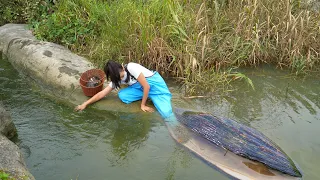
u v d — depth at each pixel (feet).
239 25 11.75
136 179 6.95
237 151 7.36
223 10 12.78
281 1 12.39
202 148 7.68
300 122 8.78
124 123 8.77
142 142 8.07
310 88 10.59
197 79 10.32
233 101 9.78
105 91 9.30
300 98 10.02
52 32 12.48
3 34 12.96
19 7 14.29
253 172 6.93
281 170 6.87
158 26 11.44
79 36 12.47
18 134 8.30
